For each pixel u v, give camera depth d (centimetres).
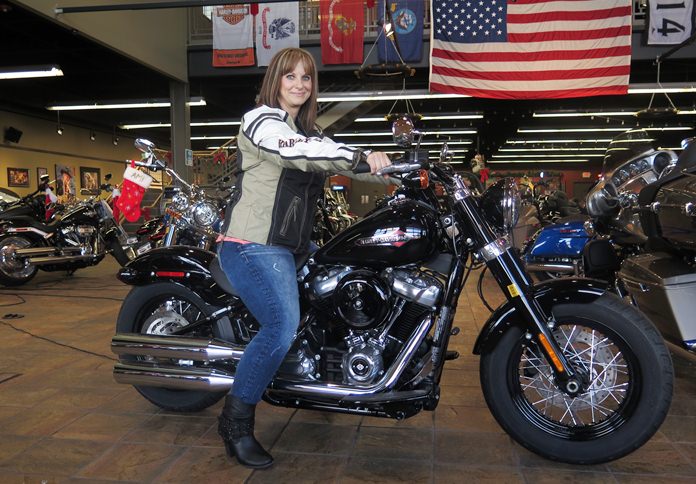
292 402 227
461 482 210
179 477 216
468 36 981
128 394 306
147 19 1015
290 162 195
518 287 214
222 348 238
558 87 977
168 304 271
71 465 226
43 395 305
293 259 220
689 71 1307
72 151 1762
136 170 427
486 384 224
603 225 395
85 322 488
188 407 274
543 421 222
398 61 1058
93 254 739
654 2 1019
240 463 221
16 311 538
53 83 1305
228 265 217
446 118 1847
